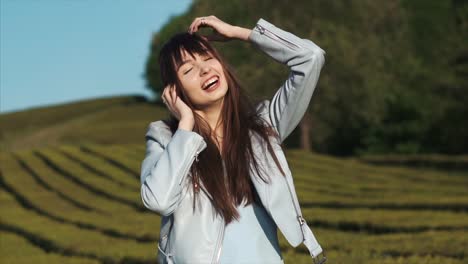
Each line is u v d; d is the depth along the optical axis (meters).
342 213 15.18
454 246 9.21
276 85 39.31
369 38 42.16
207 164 3.29
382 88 42.47
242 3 40.88
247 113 3.50
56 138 68.12
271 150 3.36
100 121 78.38
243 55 40.81
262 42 3.54
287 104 3.48
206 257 3.20
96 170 32.97
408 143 42.94
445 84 42.44
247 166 3.34
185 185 3.29
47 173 34.03
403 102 43.19
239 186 3.31
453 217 13.38
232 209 3.25
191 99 3.47
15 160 40.66
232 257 3.21
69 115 91.94
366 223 13.55
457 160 32.62
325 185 25.25
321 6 41.22
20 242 15.65
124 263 11.06
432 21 54.19
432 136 42.97
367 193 21.09
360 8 41.84
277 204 3.28
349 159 36.84
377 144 44.12
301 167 32.16
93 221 17.33
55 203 24.92
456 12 54.03
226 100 3.51
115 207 22.19
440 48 50.84
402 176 29.23
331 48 39.81
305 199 19.36
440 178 27.66
